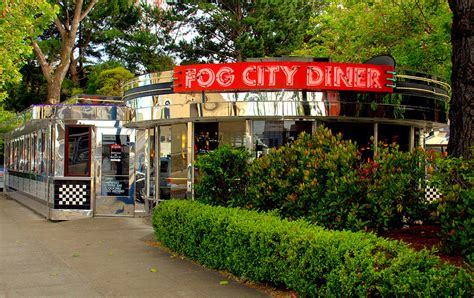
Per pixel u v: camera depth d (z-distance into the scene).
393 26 15.99
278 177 8.30
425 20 14.98
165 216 9.75
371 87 10.70
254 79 10.62
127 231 12.66
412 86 11.20
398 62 15.29
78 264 8.77
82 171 15.33
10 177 25.69
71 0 30.91
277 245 6.60
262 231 6.88
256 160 8.77
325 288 5.77
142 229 12.97
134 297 6.76
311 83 10.53
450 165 6.80
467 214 6.63
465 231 6.48
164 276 7.85
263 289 7.05
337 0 21.69
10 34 18.45
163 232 9.83
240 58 31.89
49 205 15.31
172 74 11.51
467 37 7.75
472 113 7.67
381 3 16.36
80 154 15.32
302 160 8.01
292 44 31.95
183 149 12.60
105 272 8.15
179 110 11.39
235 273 7.69
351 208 7.39
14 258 9.32
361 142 11.66
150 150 14.18
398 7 16.12
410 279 4.68
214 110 11.01
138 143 15.58
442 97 11.91
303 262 6.05
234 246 7.47
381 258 5.14
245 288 7.12
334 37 21.36
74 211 15.18
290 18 31.52
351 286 5.24
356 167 7.74
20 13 18.69
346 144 8.05
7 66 18.83
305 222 7.16
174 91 11.20
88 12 32.91
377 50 16.45
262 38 30.61
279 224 7.07
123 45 35.44
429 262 4.93
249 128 11.41
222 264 7.90
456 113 7.85
